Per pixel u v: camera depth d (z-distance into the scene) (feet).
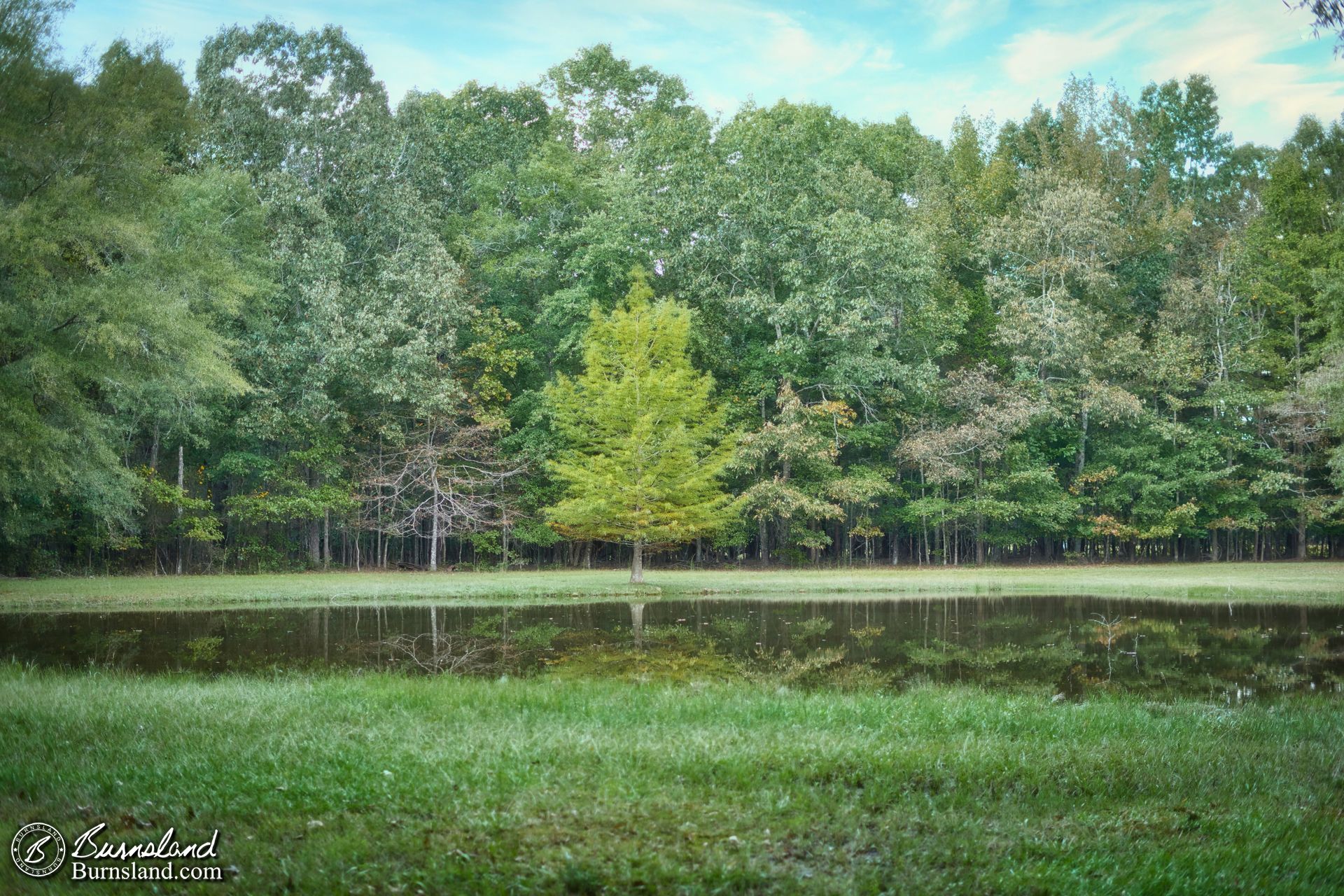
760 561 155.02
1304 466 153.48
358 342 122.21
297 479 128.57
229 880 16.40
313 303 121.29
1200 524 160.56
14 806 20.35
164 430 122.62
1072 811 20.76
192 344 77.61
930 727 29.60
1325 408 136.36
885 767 23.52
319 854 17.17
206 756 24.27
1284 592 92.12
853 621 72.95
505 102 177.27
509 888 15.74
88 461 81.20
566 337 138.72
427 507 136.77
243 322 121.80
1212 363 161.48
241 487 133.90
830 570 134.92
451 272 129.90
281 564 131.54
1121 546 174.09
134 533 117.08
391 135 134.72
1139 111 202.69
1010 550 176.86
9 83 65.67
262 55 132.16
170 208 98.73
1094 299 159.33
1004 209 177.99
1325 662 52.11
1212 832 19.34
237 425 121.49
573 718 30.37
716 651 56.03
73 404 72.90
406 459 137.59
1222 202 191.31
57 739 26.35
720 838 18.17
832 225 135.13
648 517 106.63
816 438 133.28
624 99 180.14
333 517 139.85
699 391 113.50
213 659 52.44
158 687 36.86
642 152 146.00
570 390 119.24
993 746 26.40
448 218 151.94
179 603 86.28
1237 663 52.01
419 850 17.35
